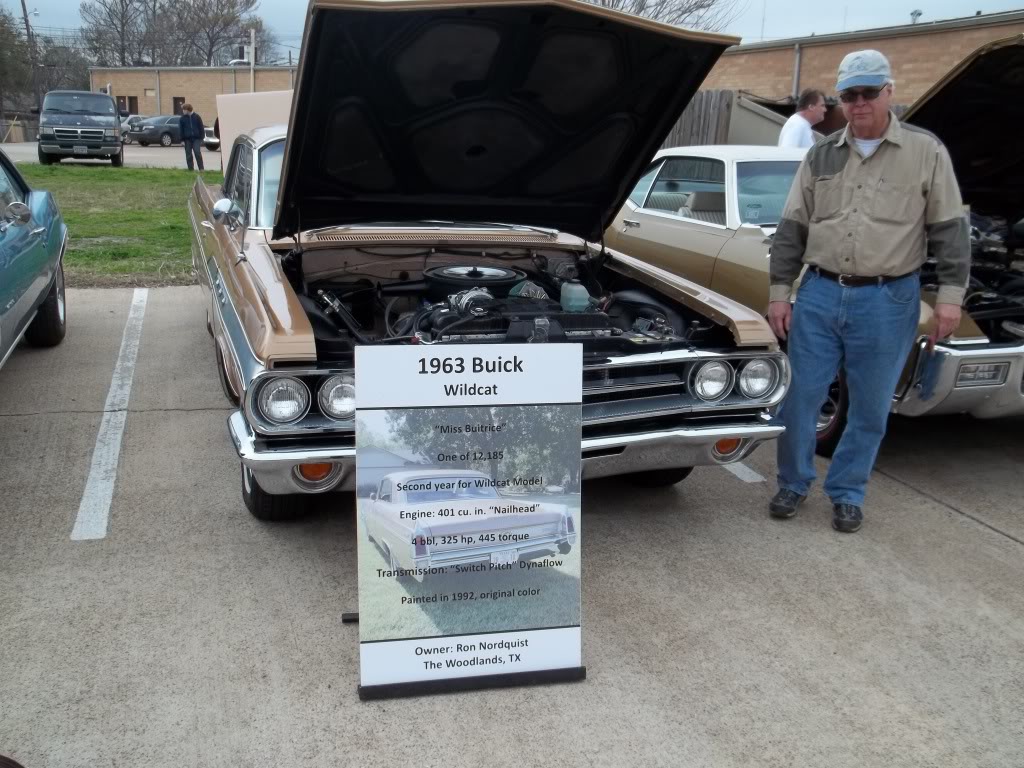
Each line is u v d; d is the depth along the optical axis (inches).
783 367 134.6
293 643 111.8
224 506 148.3
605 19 118.0
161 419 187.0
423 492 99.7
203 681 103.8
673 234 235.5
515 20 117.6
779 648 115.0
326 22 111.2
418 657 102.3
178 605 118.9
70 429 179.6
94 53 2443.4
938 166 132.6
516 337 122.0
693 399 131.4
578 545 104.7
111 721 96.6
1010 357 161.0
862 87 128.0
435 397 98.6
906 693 106.9
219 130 370.0
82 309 279.4
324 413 113.2
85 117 788.6
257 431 111.1
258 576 127.0
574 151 151.5
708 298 142.3
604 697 104.0
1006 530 151.6
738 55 690.2
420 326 131.5
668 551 140.1
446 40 120.8
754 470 176.7
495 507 101.6
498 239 173.3
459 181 155.0
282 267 148.5
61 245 232.7
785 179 226.2
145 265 337.4
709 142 481.7
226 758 92.1
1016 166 188.4
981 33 538.3
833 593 129.0
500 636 103.9
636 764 93.4
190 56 2427.4
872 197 135.3
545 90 135.3
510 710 101.2
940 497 165.0
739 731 99.0
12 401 194.5
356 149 140.8
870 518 154.9
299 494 128.3
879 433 144.9
